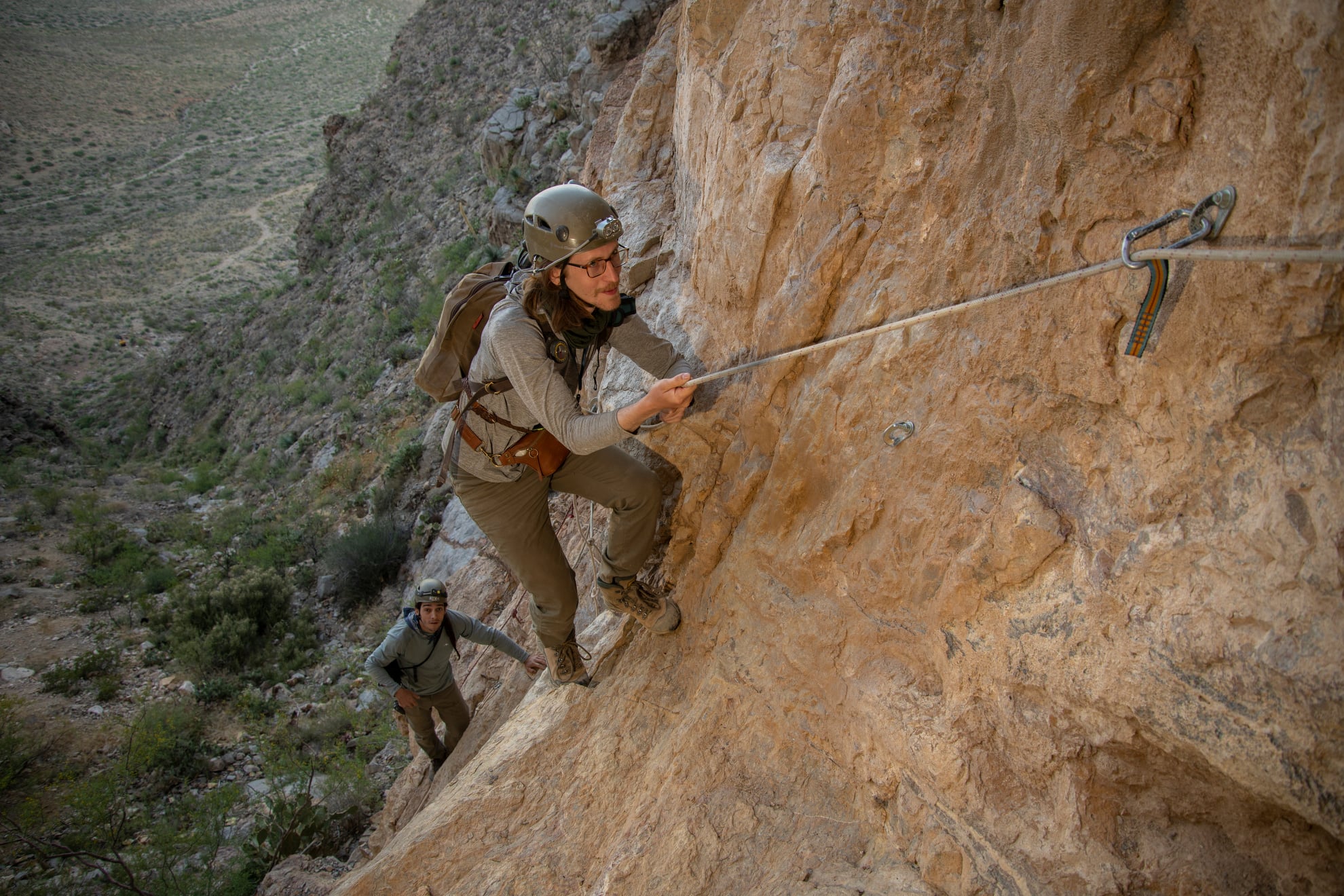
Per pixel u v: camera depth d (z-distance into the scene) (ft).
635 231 13.12
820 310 7.40
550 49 86.12
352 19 514.68
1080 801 5.20
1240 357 4.19
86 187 325.62
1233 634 4.15
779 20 8.25
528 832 8.79
